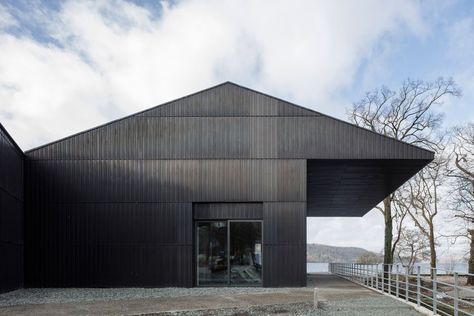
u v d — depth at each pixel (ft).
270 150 55.98
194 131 56.44
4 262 47.83
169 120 56.70
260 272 55.16
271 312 36.37
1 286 46.83
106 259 55.06
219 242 55.88
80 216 55.57
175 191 55.77
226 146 56.18
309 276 91.45
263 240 54.95
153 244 55.21
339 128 55.83
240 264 55.52
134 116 56.80
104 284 54.70
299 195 55.36
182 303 40.32
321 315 35.24
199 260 55.83
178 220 55.52
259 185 55.57
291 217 55.16
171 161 56.18
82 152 56.39
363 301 43.14
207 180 55.83
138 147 56.34
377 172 63.57
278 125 56.29
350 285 62.80
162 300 42.42
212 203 56.13
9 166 49.39
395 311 37.70
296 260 54.60
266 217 55.16
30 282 54.65
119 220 55.57
